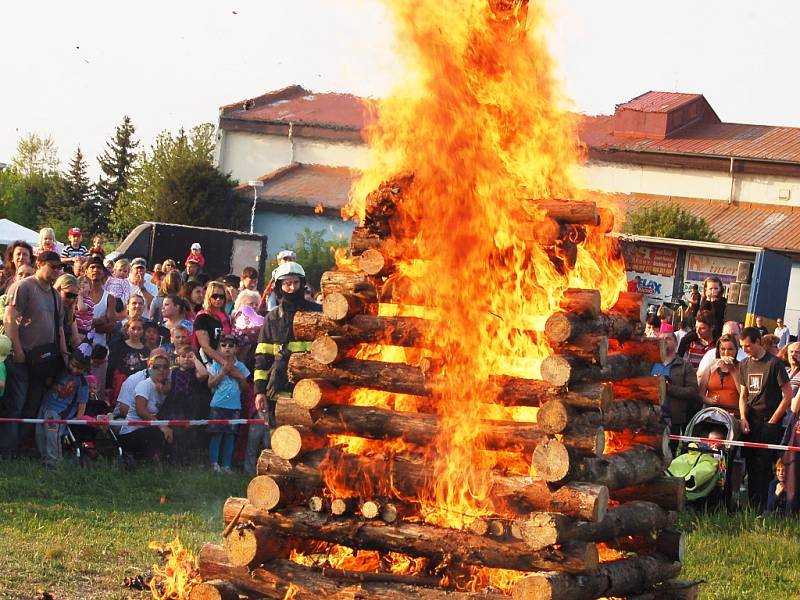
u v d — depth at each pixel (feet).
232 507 20.44
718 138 167.53
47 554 25.38
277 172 174.29
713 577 28.68
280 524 20.08
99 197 251.80
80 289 41.16
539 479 18.88
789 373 40.91
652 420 21.59
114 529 28.91
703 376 40.63
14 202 243.60
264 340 38.32
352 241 21.31
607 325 20.39
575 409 18.89
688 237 134.51
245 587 20.33
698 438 38.32
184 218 163.73
